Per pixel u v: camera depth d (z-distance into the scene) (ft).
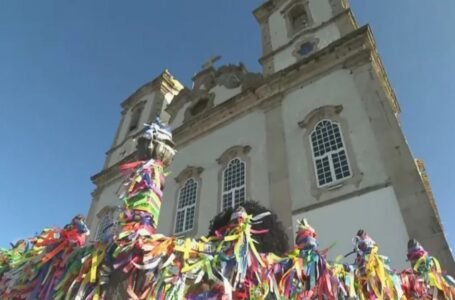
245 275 12.94
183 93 68.74
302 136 41.68
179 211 49.21
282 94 48.32
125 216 13.42
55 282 13.85
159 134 16.89
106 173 72.43
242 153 46.88
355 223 31.09
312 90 45.16
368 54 42.50
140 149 16.62
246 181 43.06
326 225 32.68
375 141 35.14
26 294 14.79
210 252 13.12
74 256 13.84
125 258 12.18
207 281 12.70
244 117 51.47
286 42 56.18
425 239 26.68
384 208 30.37
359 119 37.93
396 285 16.40
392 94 48.65
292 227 34.50
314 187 36.32
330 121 40.29
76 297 11.98
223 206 43.52
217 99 60.13
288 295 13.74
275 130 45.03
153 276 11.91
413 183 30.27
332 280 14.92
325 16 54.03
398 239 28.02
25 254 16.69
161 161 16.10
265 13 64.90
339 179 35.42
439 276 19.40
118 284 11.99
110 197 67.05
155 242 12.50
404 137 33.73
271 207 37.63
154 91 85.20
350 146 36.63
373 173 33.24
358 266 17.10
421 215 28.07
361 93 39.81
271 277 13.66
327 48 46.55
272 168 41.45
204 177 49.62
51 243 15.30
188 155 55.47
